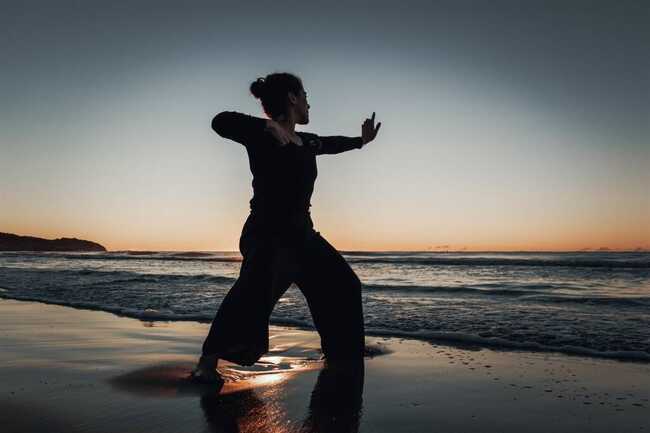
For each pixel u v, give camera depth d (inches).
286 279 118.6
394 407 89.3
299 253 117.4
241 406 89.3
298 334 173.3
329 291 123.5
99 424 79.0
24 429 76.3
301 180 114.0
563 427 79.4
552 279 538.9
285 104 116.6
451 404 91.5
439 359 132.7
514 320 198.4
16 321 207.3
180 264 1121.4
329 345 125.5
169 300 280.1
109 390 99.5
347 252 2514.8
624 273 616.1
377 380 109.3
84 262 1212.5
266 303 112.5
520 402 92.8
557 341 155.2
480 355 137.8
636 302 266.7
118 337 166.7
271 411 86.7
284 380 109.6
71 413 84.4
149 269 823.1
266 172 112.3
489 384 106.1
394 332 173.8
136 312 229.0
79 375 112.1
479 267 825.5
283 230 113.3
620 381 108.9
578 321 194.4
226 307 111.1
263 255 113.0
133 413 84.7
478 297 311.3
